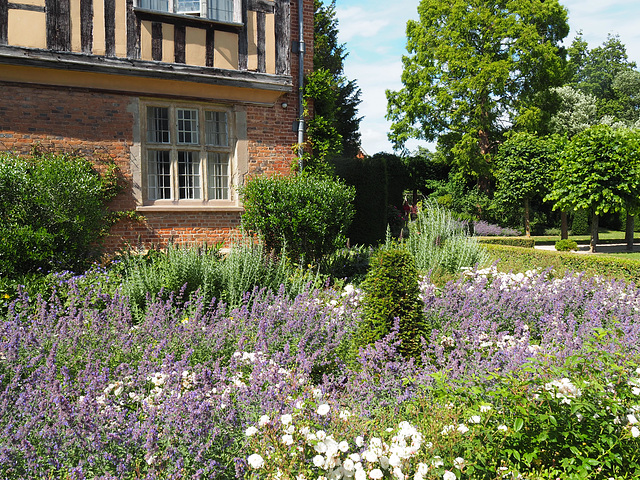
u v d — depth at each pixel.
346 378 3.96
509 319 5.49
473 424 2.79
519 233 25.45
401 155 29.58
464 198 27.14
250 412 2.87
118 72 8.36
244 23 9.24
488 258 10.03
